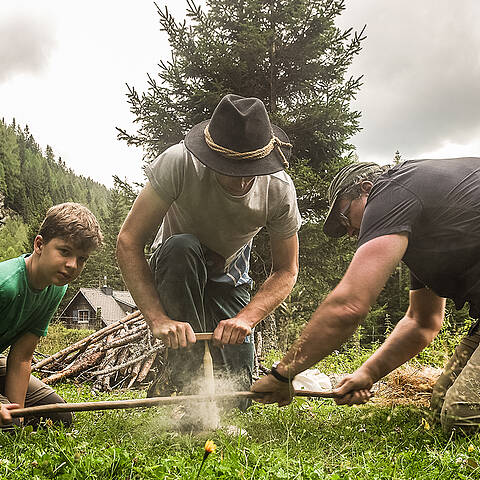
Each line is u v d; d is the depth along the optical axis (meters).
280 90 13.86
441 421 2.94
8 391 3.26
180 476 1.96
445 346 5.30
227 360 3.39
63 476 1.96
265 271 12.47
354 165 3.35
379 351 3.60
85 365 6.77
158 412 3.20
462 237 2.96
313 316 2.78
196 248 3.30
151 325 3.15
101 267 60.12
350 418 3.42
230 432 2.83
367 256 2.80
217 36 13.55
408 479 2.07
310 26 13.28
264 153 3.04
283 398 3.02
